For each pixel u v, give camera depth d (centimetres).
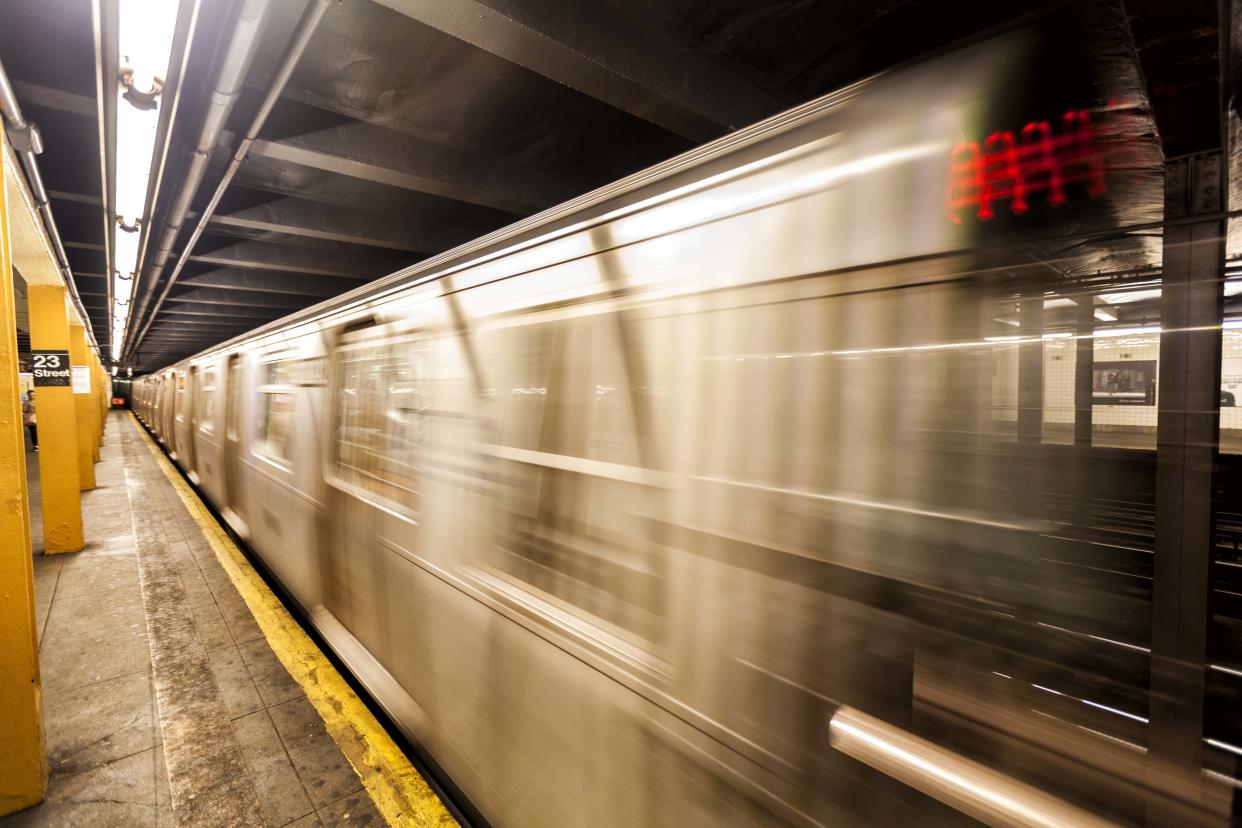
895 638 107
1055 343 97
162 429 1806
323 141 404
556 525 189
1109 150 100
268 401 542
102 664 381
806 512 119
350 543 351
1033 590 97
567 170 488
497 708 216
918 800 101
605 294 171
